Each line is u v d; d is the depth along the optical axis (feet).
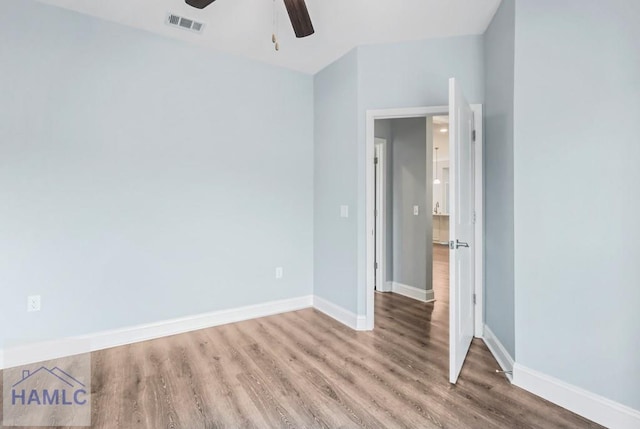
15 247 7.61
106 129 8.59
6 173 7.52
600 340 5.72
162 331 9.43
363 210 9.97
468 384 6.91
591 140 5.80
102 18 8.47
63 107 8.07
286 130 11.60
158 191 9.33
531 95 6.59
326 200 11.44
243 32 9.14
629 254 5.41
